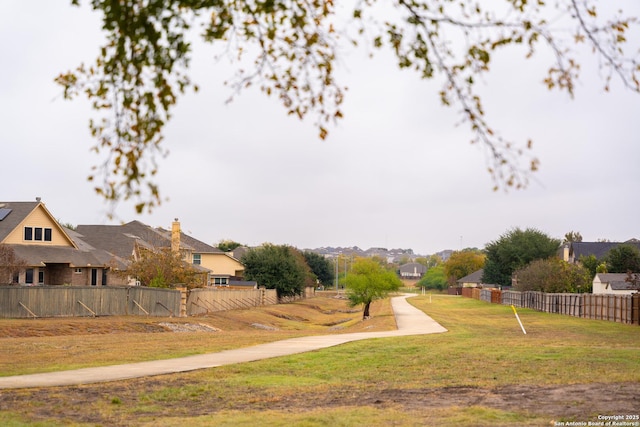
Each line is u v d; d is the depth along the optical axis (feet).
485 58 21.01
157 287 176.14
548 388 49.39
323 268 475.31
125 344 92.89
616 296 161.89
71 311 139.85
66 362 70.69
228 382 57.00
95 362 70.44
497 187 20.29
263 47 22.00
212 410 44.62
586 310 183.93
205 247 318.45
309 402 47.37
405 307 256.11
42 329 115.44
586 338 103.55
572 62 20.56
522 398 45.52
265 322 196.44
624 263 266.98
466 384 53.67
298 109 22.54
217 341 98.17
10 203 180.04
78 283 184.34
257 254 309.83
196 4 20.04
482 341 93.25
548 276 254.47
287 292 310.45
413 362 69.67
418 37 21.20
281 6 21.50
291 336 109.60
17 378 57.77
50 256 173.37
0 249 153.58
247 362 70.23
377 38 21.54
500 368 62.59
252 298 248.93
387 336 106.93
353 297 222.07
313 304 336.29
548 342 91.15
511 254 378.12
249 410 44.39
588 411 39.68
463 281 510.99
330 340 98.68
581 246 342.44
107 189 19.63
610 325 149.07
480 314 212.02
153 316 156.46
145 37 19.51
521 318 184.14
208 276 293.02
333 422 38.73
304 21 21.77
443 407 43.16
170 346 89.56
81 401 47.26
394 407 43.88
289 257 316.60
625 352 73.61
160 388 53.36
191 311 175.32
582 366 61.72
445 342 91.66
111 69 19.97
